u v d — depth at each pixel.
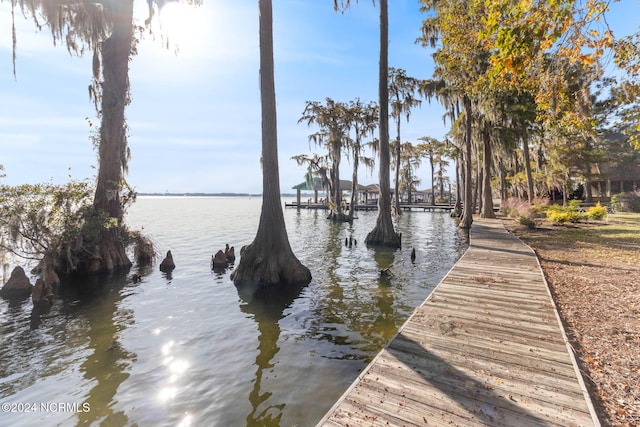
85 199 12.41
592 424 2.67
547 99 8.17
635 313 5.25
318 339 6.16
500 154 26.03
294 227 30.88
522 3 5.25
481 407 2.94
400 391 3.22
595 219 21.44
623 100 8.78
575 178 36.34
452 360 3.83
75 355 5.67
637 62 6.46
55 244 11.22
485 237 15.47
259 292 9.64
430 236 22.47
